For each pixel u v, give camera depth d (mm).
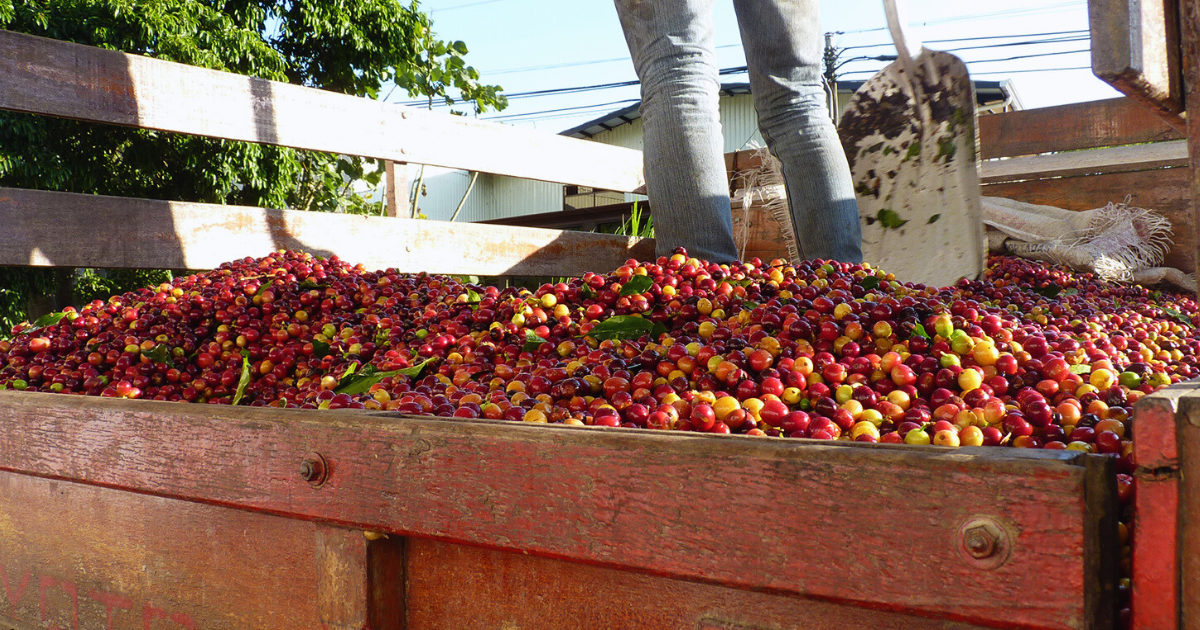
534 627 888
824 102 2955
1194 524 580
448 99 11828
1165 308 3480
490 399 1369
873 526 683
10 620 1362
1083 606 598
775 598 750
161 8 8766
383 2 11359
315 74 11688
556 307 1983
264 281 2531
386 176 3775
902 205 3029
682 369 1501
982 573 636
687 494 770
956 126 2844
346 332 2201
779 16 2734
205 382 2115
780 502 725
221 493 1078
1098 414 1228
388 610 972
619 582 833
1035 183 4676
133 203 2840
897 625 694
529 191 25109
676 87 2518
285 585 1042
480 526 884
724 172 2592
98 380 2109
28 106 2596
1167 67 716
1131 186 4391
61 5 8391
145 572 1188
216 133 3061
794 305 1716
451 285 2582
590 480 820
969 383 1379
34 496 1325
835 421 1293
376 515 946
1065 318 2359
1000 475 633
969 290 2676
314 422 999
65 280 8617
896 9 2854
